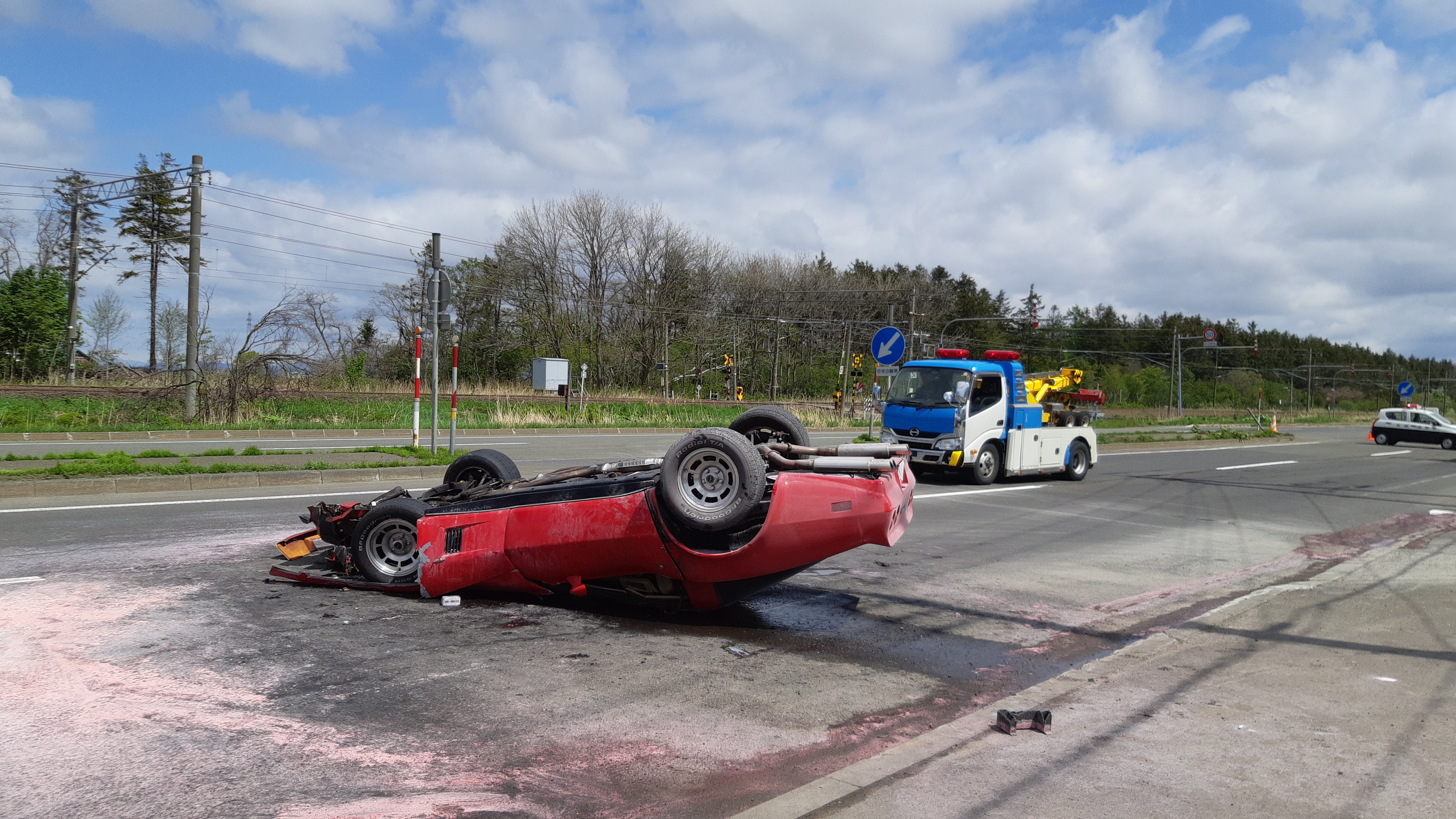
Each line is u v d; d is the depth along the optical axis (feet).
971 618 20.75
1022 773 11.57
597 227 168.66
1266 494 50.19
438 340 52.31
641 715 13.84
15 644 16.06
